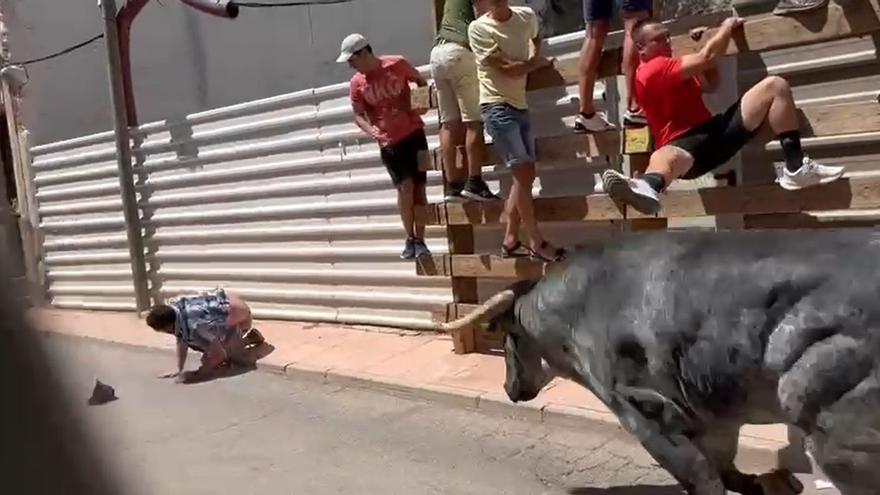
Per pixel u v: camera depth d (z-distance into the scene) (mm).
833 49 5902
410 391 7203
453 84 7152
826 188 5285
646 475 5293
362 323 9562
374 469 5840
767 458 5156
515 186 6777
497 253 7988
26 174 13609
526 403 6395
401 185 7852
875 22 4945
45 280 13602
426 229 8625
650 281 4070
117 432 6785
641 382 4113
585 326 4344
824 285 3477
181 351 8594
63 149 13062
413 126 7801
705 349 3799
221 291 8992
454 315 7797
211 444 6562
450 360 7758
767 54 6184
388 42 8852
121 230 12508
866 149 5848
